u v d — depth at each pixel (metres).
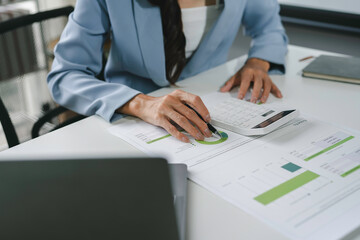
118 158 0.49
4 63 1.24
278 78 1.19
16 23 1.23
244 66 1.21
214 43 1.29
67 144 0.88
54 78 1.12
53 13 1.31
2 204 0.50
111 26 1.15
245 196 0.69
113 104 0.98
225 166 0.77
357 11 2.49
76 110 1.09
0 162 0.48
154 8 1.13
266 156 0.80
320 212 0.64
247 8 1.34
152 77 1.21
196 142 0.86
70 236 0.52
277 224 0.62
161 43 1.15
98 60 1.18
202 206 0.67
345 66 1.20
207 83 1.18
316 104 1.03
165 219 0.52
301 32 2.80
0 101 1.17
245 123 0.90
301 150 0.82
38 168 0.49
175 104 0.92
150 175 0.50
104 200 0.50
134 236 0.52
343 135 0.87
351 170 0.75
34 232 0.52
